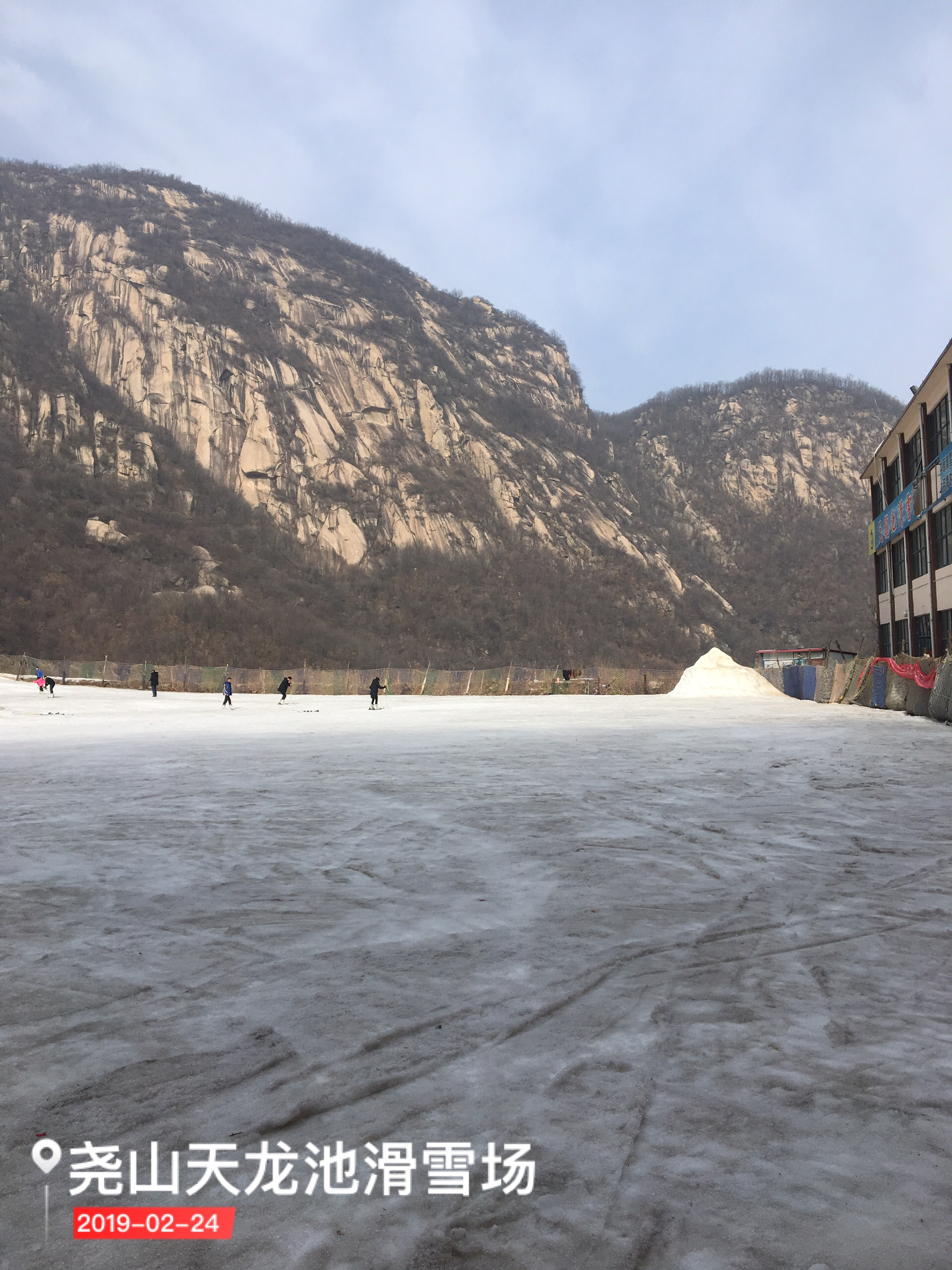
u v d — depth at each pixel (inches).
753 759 575.8
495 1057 135.3
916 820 343.6
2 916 220.1
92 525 5123.0
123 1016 153.9
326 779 490.0
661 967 177.5
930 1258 87.4
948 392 1385.3
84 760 642.2
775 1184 100.6
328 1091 124.3
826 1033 144.1
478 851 292.0
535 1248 90.4
